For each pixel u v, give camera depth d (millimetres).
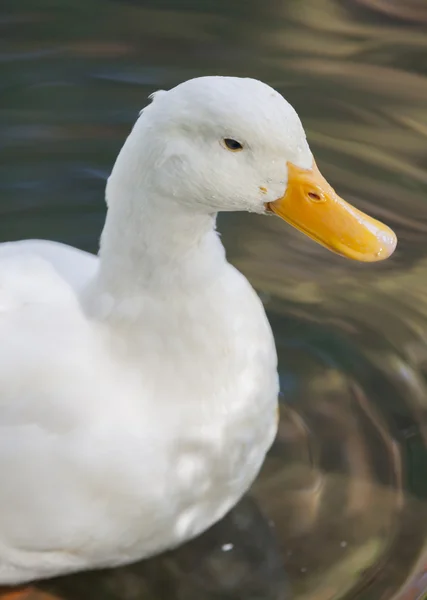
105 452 3641
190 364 3717
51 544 3801
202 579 4250
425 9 7191
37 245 4145
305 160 3438
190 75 6523
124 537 3830
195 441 3779
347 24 7062
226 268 3879
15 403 3652
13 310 3787
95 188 5914
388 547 4348
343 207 3514
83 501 3686
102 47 6688
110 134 6160
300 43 6859
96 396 3662
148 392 3713
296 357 5172
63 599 4148
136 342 3701
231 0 7129
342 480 4613
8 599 4137
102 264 3713
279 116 3289
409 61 6809
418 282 5516
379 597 4145
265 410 3979
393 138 6270
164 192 3400
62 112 6262
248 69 6641
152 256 3564
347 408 4926
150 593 4191
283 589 4207
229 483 4012
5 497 3691
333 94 6535
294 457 4711
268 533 4418
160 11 7004
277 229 5773
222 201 3430
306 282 5523
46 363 3670
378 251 3518
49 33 6762
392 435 4793
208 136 3299
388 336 5254
